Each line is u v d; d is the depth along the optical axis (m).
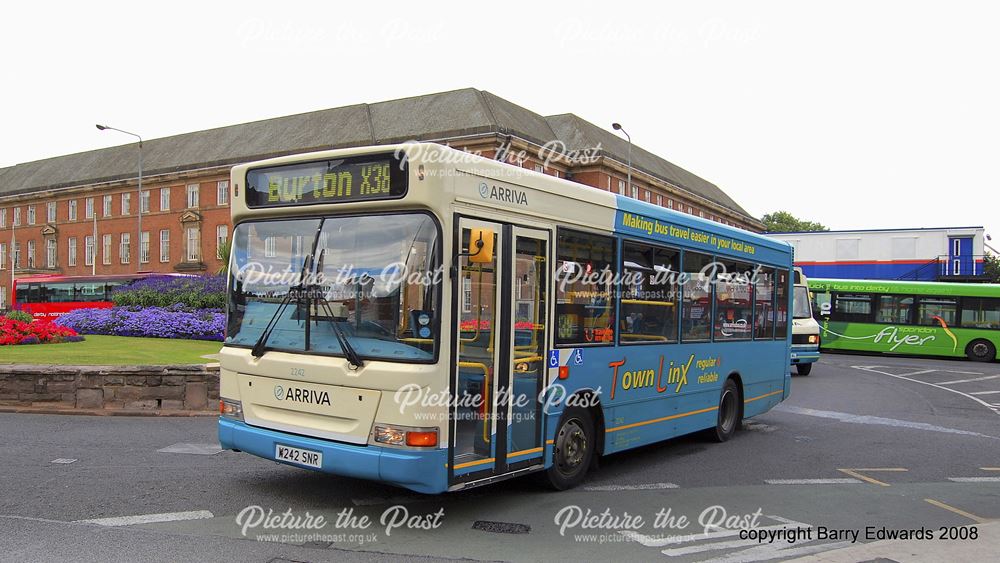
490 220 6.41
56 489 7.05
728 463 9.41
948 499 7.79
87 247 78.19
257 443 6.52
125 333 23.44
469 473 6.20
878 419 13.53
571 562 5.53
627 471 8.84
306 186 6.49
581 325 7.59
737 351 10.88
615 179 58.06
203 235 68.75
